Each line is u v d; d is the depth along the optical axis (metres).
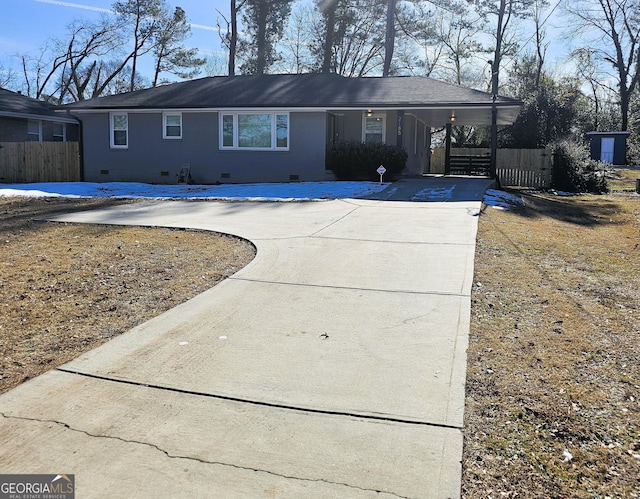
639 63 40.09
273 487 2.53
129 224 9.45
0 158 18.75
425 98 16.77
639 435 2.95
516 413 3.17
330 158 17.03
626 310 5.05
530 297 5.34
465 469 2.66
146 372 3.71
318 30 37.78
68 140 25.31
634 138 39.09
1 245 7.66
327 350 4.08
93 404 3.28
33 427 3.01
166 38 39.91
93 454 2.78
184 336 4.35
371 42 37.53
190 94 19.30
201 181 18.48
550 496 2.47
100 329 4.50
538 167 18.55
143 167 18.92
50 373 3.68
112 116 19.03
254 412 3.20
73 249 7.40
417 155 21.53
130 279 5.95
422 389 3.46
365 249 7.26
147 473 2.63
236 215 10.46
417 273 6.10
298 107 17.03
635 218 11.48
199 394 3.41
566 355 3.97
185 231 8.79
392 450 2.81
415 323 4.60
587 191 18.47
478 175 21.34
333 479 2.58
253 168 18.08
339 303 5.12
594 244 8.30
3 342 4.21
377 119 18.27
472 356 3.94
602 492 2.49
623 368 3.78
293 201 12.39
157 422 3.08
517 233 8.75
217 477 2.60
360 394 3.41
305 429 3.02
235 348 4.12
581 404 3.27
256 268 6.33
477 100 16.31
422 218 9.69
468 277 5.94
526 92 29.78
